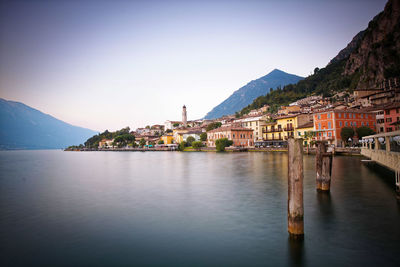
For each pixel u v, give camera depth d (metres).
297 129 104.81
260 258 12.79
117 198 27.09
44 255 13.59
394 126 70.81
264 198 25.20
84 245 14.77
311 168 47.12
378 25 149.62
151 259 12.95
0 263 12.77
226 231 16.44
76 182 39.44
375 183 30.89
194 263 12.43
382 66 130.75
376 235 15.17
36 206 24.11
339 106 112.19
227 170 49.06
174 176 43.72
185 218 19.41
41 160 110.75
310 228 16.39
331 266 11.94
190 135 170.75
